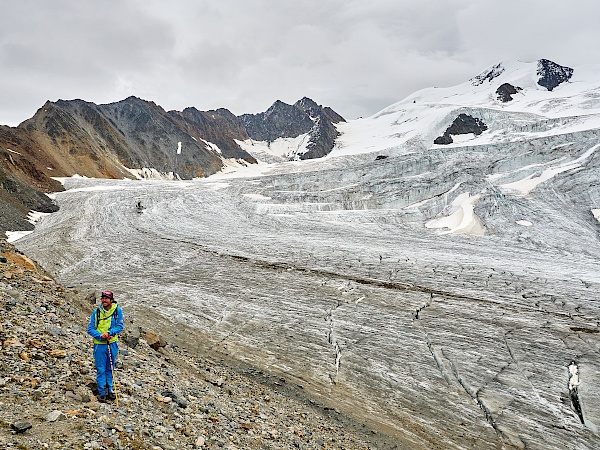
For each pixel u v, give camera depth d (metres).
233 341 19.61
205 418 8.80
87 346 9.85
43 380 7.26
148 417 7.49
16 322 9.35
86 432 5.94
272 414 11.72
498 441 13.27
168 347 15.52
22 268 14.43
